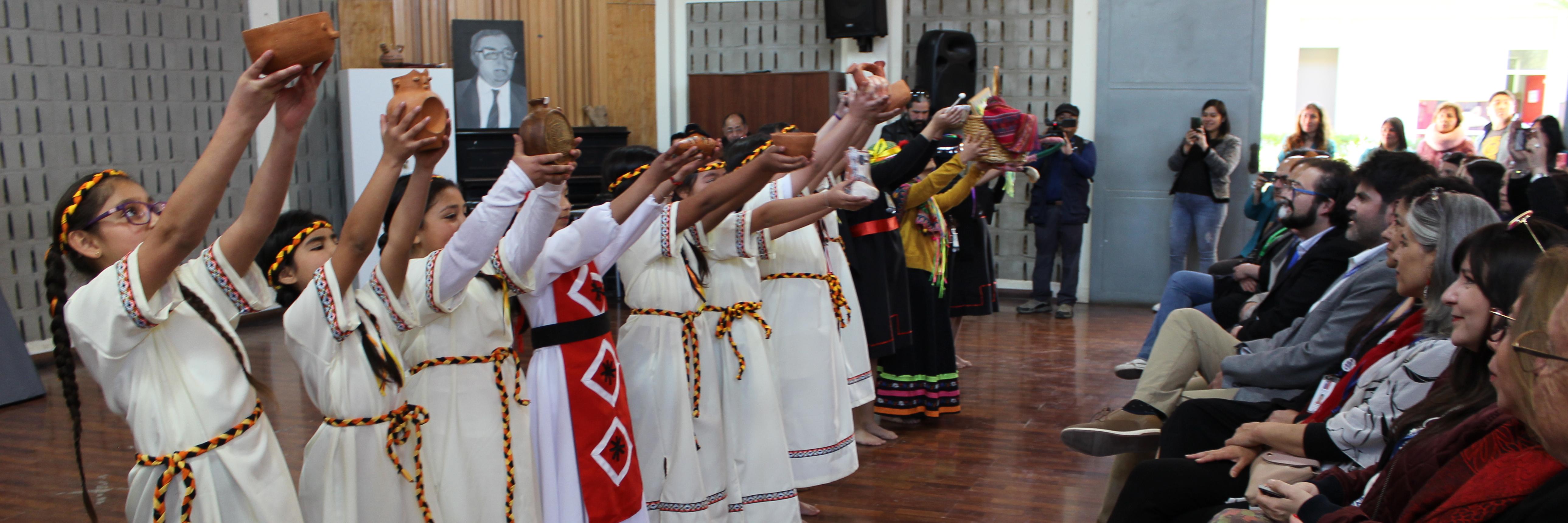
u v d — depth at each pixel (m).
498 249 2.01
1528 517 1.34
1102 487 3.54
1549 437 1.18
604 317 2.24
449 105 6.96
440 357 1.95
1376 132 10.92
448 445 1.94
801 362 3.04
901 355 4.27
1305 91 11.15
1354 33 10.84
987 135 3.59
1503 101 6.50
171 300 1.51
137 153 6.13
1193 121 6.80
